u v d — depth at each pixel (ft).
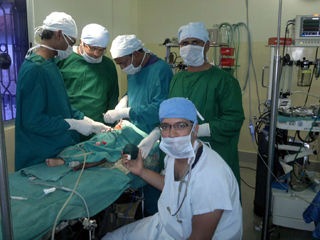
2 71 7.41
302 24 7.91
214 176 3.44
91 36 6.12
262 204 7.94
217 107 5.85
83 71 6.79
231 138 5.84
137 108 6.00
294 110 7.50
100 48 6.32
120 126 6.34
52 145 5.08
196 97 5.81
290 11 11.29
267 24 11.66
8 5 7.48
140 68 6.43
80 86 6.79
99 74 7.01
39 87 4.75
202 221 3.40
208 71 5.85
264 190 7.80
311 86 11.13
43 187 4.09
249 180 10.83
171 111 3.59
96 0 10.75
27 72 4.69
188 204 3.54
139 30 13.91
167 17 13.28
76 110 6.25
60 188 4.01
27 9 7.95
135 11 13.66
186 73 6.06
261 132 7.82
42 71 4.88
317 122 6.54
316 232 5.63
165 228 3.90
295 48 11.19
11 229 2.31
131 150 4.50
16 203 3.66
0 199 2.21
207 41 5.85
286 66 7.86
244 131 12.64
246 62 12.16
